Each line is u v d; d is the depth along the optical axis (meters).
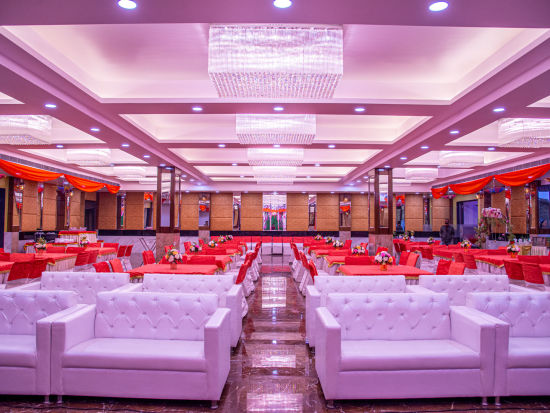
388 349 3.40
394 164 11.44
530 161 11.09
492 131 8.94
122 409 3.16
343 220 20.11
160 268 6.27
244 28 4.06
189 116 8.11
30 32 4.48
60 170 13.59
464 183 14.46
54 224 16.67
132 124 7.30
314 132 6.72
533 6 3.16
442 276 5.14
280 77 4.16
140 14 3.36
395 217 20.38
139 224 20.48
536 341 3.71
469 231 18.62
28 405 3.22
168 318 3.82
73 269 10.46
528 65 4.46
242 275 5.90
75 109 5.90
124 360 3.24
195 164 12.09
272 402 3.29
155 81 6.13
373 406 3.24
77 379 3.26
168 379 3.22
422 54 5.15
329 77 4.15
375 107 6.07
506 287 5.13
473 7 3.20
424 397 3.26
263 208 20.31
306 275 8.36
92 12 3.31
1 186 13.55
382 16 3.38
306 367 4.09
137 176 13.98
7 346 3.36
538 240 11.92
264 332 5.44
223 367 3.44
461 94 5.53
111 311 3.85
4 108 5.97
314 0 3.11
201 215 20.06
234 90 4.57
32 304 3.88
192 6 3.21
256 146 9.15
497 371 3.29
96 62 5.46
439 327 3.84
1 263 7.05
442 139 7.89
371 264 7.30
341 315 3.82
